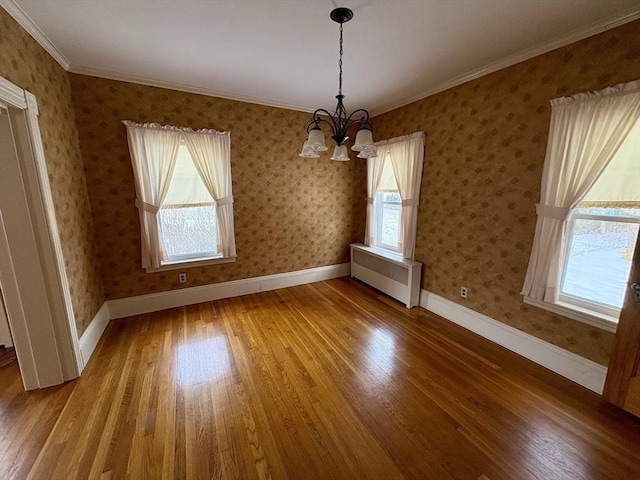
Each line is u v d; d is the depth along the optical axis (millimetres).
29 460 1498
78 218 2533
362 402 1921
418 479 1411
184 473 1434
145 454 1533
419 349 2566
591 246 2070
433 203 3227
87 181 2811
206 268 3582
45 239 1941
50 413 1811
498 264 2617
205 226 3492
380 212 4199
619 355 1813
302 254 4258
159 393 1998
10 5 1664
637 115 1726
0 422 1741
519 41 2137
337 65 2568
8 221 1819
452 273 3074
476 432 1684
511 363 2363
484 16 1840
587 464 1488
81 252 2527
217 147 3324
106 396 1969
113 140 2869
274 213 3914
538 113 2227
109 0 1683
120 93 2822
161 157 3057
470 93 2723
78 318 2326
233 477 1416
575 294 2189
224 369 2273
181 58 2445
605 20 1822
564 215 2092
